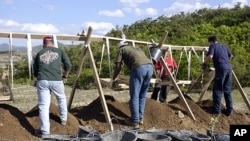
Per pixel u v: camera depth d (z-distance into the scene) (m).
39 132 7.30
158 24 30.48
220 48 9.59
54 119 7.84
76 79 9.05
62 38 8.20
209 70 10.20
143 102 8.41
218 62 9.51
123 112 8.80
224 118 9.65
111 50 20.83
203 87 10.70
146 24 30.94
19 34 7.77
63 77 7.88
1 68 9.31
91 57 8.32
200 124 9.05
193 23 32.59
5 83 8.15
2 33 7.62
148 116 8.79
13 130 7.20
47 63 7.44
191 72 18.69
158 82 9.85
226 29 28.39
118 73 8.41
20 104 14.42
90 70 21.11
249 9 32.91
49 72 7.41
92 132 6.37
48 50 7.55
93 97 17.03
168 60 10.59
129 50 8.22
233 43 26.45
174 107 9.52
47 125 7.27
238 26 29.45
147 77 8.16
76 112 9.34
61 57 7.66
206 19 33.84
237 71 21.62
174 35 27.55
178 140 6.08
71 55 21.81
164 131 6.60
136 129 6.81
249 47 25.98
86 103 14.75
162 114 8.88
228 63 9.57
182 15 34.16
